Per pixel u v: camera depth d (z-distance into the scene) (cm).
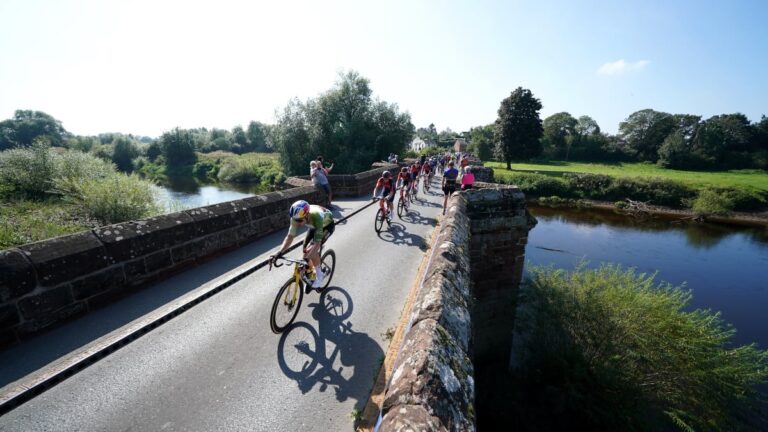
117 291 464
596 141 8512
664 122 7894
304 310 470
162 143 6775
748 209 3834
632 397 814
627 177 4459
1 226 791
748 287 1941
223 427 269
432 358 175
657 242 2759
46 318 380
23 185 1171
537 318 1012
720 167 6812
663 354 873
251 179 5262
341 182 1531
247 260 649
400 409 148
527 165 6875
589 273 1127
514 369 1031
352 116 3300
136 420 272
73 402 289
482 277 965
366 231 916
